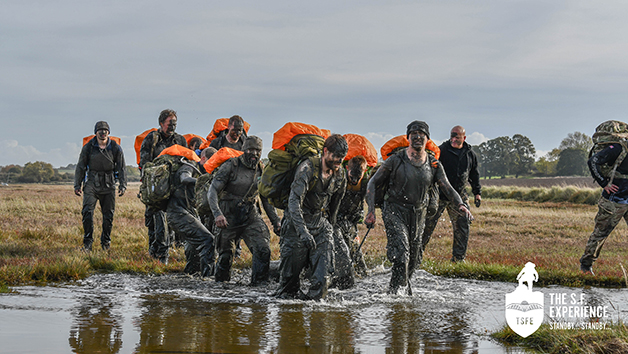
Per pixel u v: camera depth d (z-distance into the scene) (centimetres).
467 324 537
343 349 439
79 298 629
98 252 971
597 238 866
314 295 644
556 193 3438
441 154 998
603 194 868
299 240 652
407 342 465
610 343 427
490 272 855
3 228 1312
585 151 12594
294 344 448
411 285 771
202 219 928
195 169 844
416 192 707
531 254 1091
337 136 629
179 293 679
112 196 1110
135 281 769
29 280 755
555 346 444
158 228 951
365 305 626
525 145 13712
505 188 4122
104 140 1091
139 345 430
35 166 10644
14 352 401
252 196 764
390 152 782
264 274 757
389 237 707
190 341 446
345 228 821
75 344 428
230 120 992
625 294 725
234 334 474
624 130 888
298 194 623
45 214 1683
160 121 1057
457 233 985
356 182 779
